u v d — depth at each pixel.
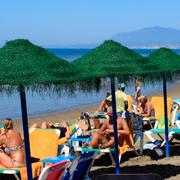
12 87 5.38
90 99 23.86
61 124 9.88
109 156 8.97
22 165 7.01
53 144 8.07
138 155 9.12
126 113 8.75
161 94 27.28
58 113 19.17
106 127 8.33
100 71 6.29
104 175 4.73
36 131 8.25
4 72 5.37
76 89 5.77
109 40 7.03
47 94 5.45
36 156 7.96
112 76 6.44
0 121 17.36
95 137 8.33
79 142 9.31
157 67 7.33
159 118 11.23
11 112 19.77
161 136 10.90
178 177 7.71
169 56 8.08
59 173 6.07
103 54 6.77
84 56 6.93
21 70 5.40
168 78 8.01
